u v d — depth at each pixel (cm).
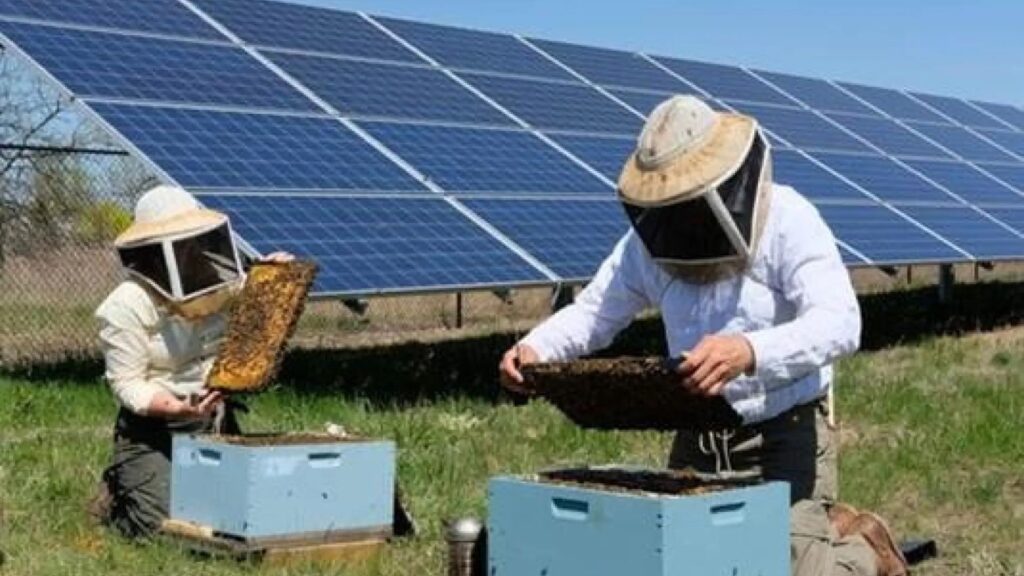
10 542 695
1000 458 896
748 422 579
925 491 827
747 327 566
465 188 1255
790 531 558
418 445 905
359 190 1157
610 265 595
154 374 726
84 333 1614
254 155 1138
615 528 523
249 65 1323
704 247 552
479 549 591
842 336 546
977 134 2492
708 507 523
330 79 1383
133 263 712
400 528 713
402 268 1052
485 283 1069
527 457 878
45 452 868
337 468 684
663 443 916
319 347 1552
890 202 1778
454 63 1592
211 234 707
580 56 1853
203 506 688
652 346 1538
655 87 1844
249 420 953
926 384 1202
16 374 1250
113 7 1323
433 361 1385
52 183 1630
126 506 720
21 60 1143
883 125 2234
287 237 1034
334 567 669
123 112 1116
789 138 1891
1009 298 2155
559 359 590
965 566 711
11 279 1662
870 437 958
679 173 538
